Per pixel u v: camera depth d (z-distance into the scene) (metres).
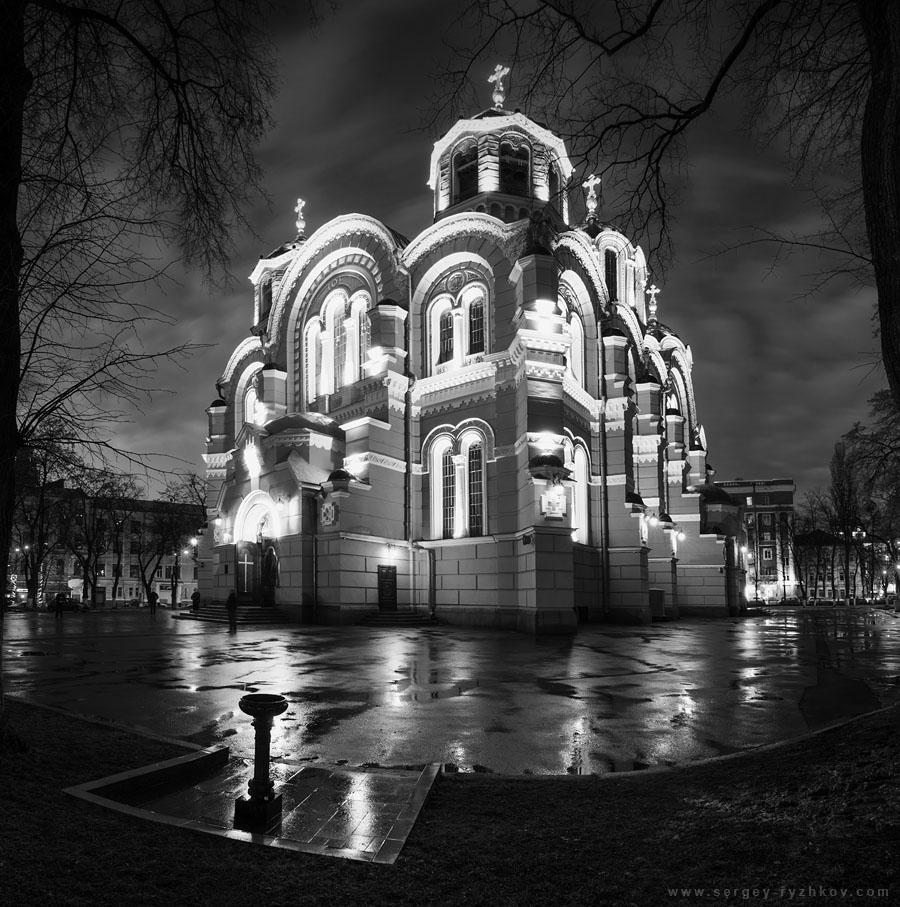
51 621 45.72
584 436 42.16
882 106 5.28
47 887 4.93
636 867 5.43
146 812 6.40
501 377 36.88
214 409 55.62
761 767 7.89
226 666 20.06
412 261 41.81
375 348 40.66
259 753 6.75
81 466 8.20
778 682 17.17
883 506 42.50
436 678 17.72
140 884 5.09
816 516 94.19
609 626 38.72
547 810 6.94
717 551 55.12
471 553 37.28
